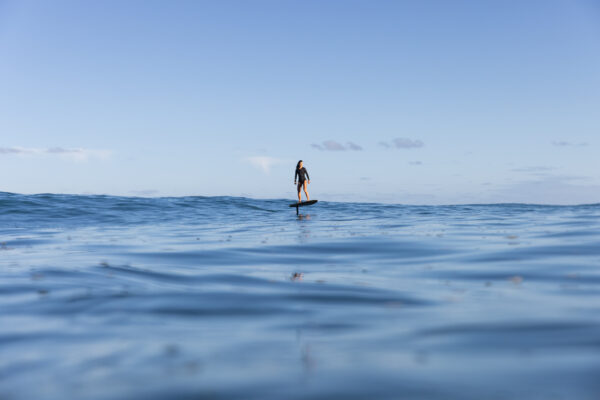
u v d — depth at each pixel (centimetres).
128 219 1806
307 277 560
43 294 454
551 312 355
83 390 222
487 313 361
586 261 610
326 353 274
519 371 231
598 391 203
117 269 605
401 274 571
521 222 1400
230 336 316
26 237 1122
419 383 220
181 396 213
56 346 293
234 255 761
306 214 2094
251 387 222
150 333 324
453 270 582
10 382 234
